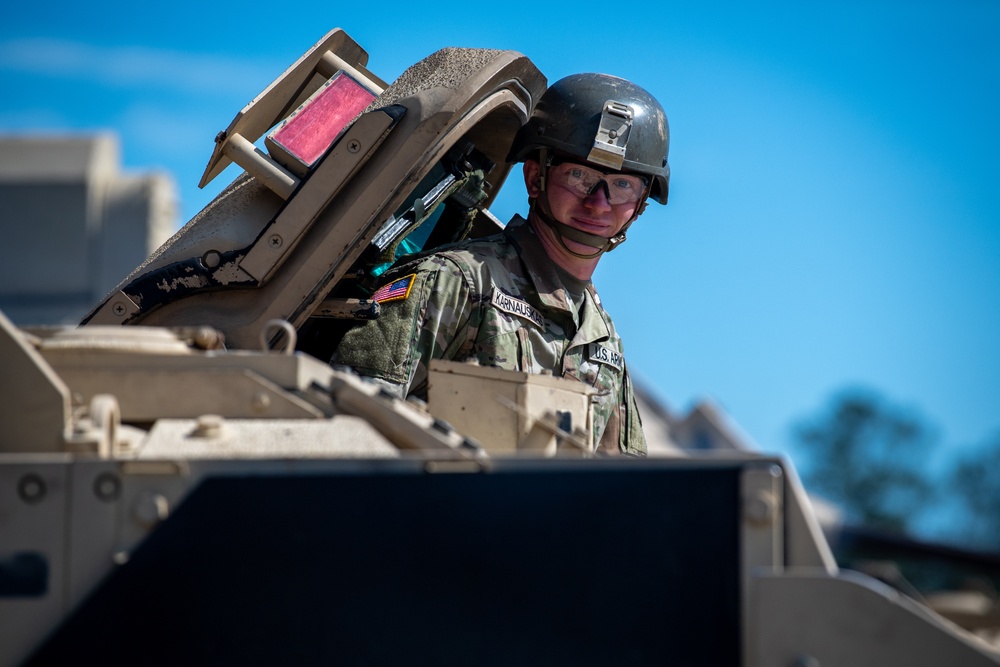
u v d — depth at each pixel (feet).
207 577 18.86
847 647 18.66
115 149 129.80
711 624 18.84
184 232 36.47
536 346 37.60
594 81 39.24
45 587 19.13
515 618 18.84
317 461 19.17
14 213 125.39
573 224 38.55
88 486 19.30
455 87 34.91
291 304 34.83
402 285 35.91
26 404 20.98
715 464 19.31
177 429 21.31
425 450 22.56
